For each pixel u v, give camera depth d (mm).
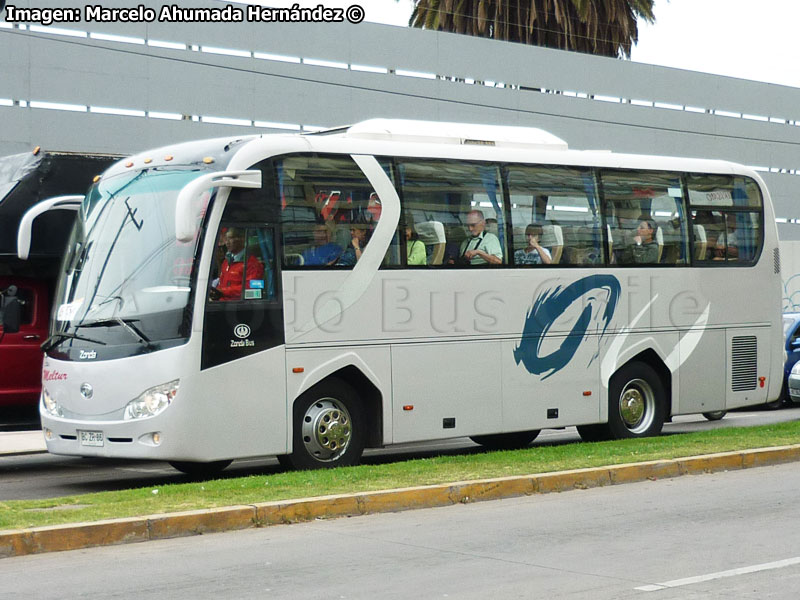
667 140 45375
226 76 32625
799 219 50500
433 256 15461
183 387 13305
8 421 16812
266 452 13930
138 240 14102
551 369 16625
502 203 16234
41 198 17078
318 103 34688
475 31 47531
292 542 10086
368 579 8562
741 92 48188
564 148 17266
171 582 8523
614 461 13977
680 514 11266
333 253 14570
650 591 8062
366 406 15094
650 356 17922
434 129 16031
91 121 30141
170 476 15773
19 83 28984
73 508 10945
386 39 36375
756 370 19047
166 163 14484
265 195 14070
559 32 47781
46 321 17172
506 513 11508
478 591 8125
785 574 8570
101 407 13648
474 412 15797
